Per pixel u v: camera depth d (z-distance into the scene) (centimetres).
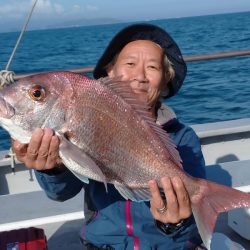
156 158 82
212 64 771
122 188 81
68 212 125
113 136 79
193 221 94
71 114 76
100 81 79
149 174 82
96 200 97
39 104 76
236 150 188
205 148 186
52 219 122
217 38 1463
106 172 80
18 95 77
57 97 76
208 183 83
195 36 1650
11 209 128
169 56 101
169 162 82
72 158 74
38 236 108
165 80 104
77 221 144
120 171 81
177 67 103
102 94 79
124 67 96
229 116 437
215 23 3428
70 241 134
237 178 141
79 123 77
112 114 79
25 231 111
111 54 100
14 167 164
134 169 81
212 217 81
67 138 77
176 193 80
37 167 78
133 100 81
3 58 1273
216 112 452
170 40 99
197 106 478
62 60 1143
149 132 82
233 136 187
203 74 677
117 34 96
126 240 96
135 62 95
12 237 108
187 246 98
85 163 75
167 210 82
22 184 167
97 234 97
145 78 95
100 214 97
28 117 76
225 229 142
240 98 506
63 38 2975
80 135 77
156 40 99
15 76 128
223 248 110
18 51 1591
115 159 80
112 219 95
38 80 77
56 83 77
